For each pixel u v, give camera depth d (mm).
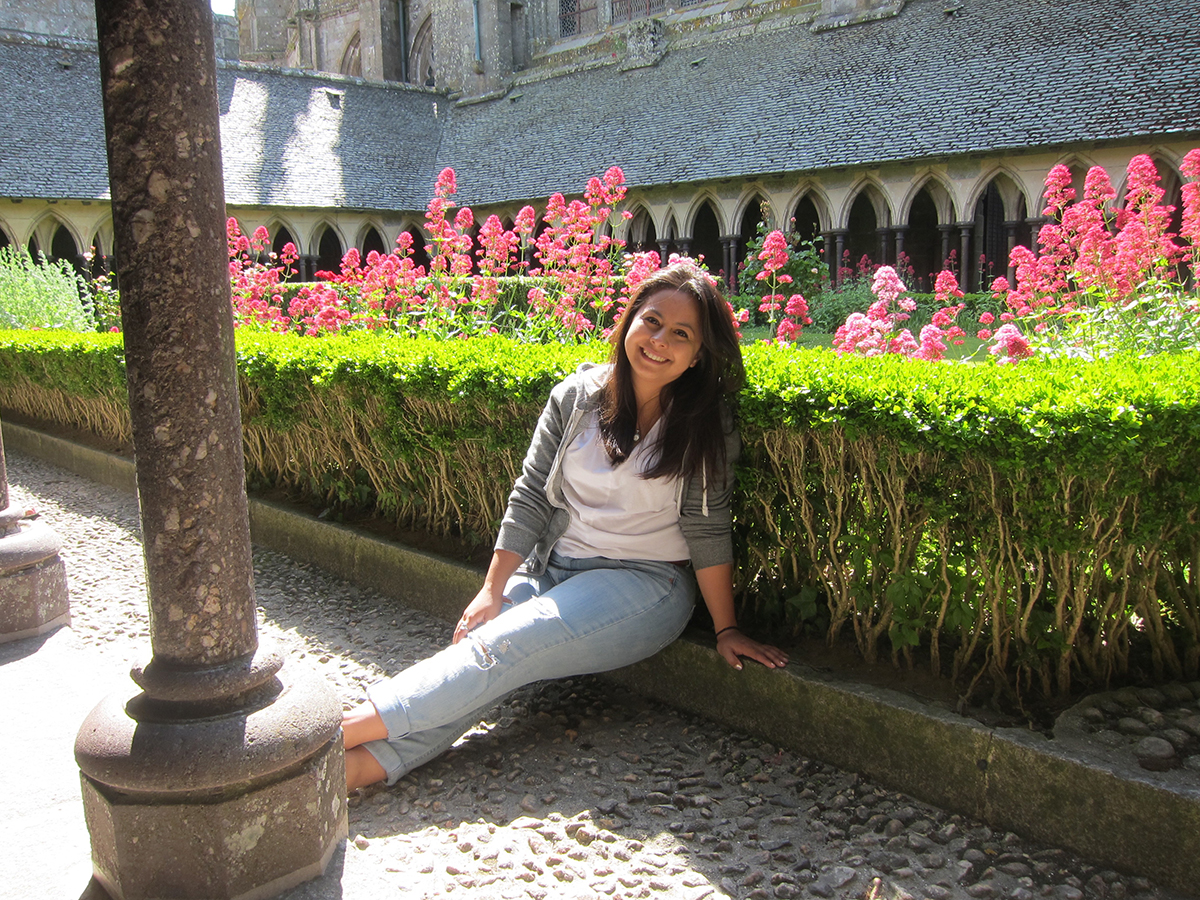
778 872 2068
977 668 2531
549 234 5930
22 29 29484
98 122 22234
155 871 1841
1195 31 15680
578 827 2244
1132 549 2219
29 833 2195
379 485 4363
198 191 1717
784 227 18969
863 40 20656
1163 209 4953
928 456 2377
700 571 2703
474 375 3453
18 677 3201
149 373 1741
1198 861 1916
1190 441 2086
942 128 16797
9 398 8898
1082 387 2248
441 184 6238
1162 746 2062
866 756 2441
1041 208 15852
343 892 1944
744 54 22812
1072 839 2088
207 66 1720
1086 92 15703
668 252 20969
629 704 2951
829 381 2545
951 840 2170
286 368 4523
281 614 3871
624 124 23031
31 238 20359
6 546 3617
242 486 1883
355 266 7066
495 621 2545
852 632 2832
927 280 22781
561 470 2760
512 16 29609
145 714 1861
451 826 2281
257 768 1819
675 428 2596
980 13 19234
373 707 2400
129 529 5516
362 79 27828
